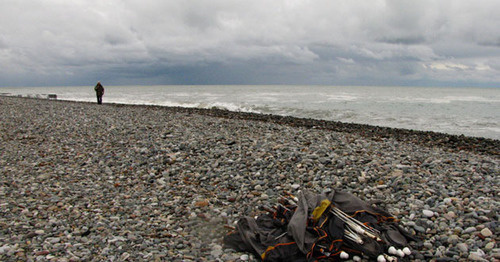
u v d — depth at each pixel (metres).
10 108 26.73
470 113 33.25
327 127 21.81
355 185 8.34
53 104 32.53
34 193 8.12
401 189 7.97
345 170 9.41
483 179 8.62
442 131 23.77
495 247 5.21
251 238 5.56
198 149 12.17
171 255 5.35
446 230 5.91
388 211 6.79
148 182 9.20
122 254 5.34
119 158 11.39
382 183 8.39
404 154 11.44
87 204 7.55
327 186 8.41
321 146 12.38
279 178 9.05
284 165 10.01
